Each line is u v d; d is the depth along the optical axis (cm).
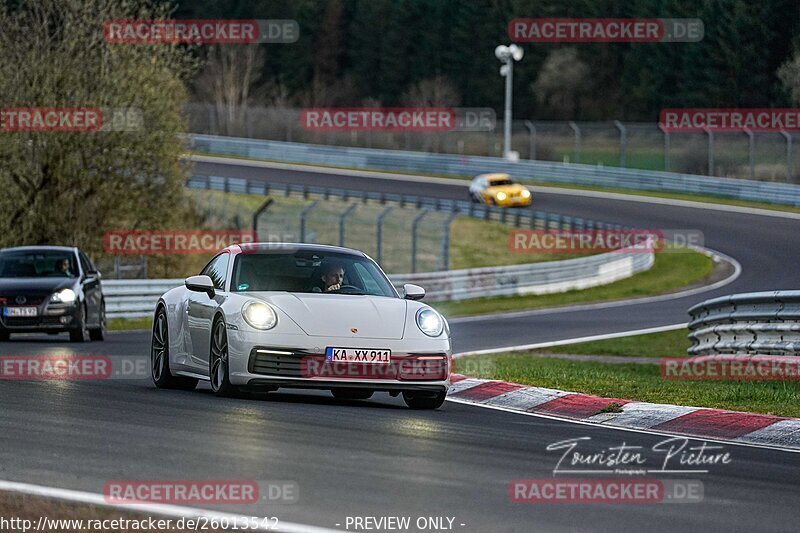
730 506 2414
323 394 4412
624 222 19588
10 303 7031
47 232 12281
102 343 7175
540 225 19238
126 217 12662
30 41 11900
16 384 4259
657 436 3519
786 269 15638
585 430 3597
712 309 6259
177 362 4344
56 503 2194
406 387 3900
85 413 3434
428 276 13012
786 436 3509
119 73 12044
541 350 8069
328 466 2662
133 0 12169
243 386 3881
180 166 13050
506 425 3625
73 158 12075
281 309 3891
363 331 3872
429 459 2822
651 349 8362
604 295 13925
